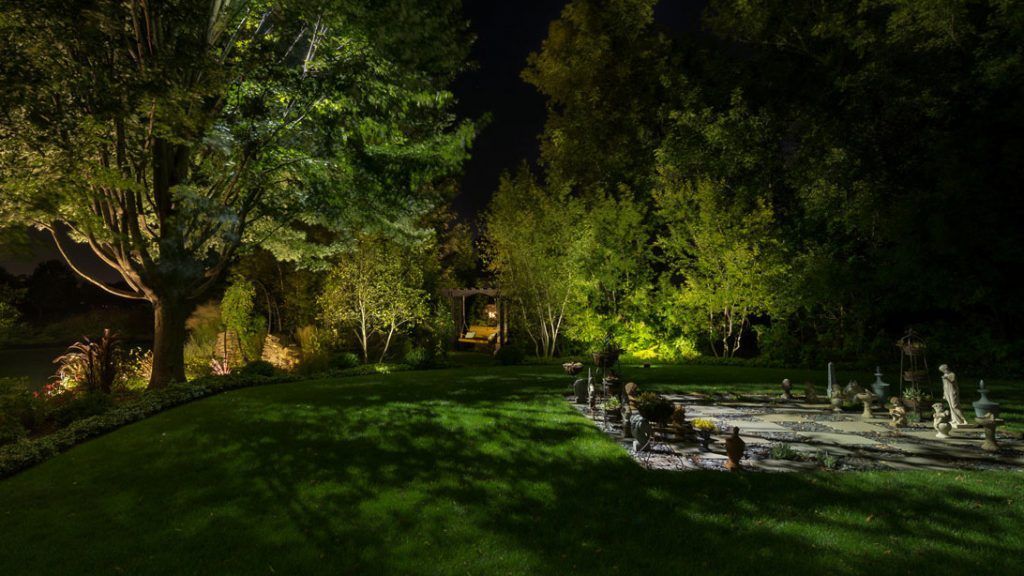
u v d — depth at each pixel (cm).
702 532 480
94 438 873
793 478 625
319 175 1268
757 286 2016
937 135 1733
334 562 435
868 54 2025
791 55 2380
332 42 1230
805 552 440
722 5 2452
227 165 1234
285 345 2145
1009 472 650
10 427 859
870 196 1822
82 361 1371
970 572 405
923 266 1694
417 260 2195
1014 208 1595
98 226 1029
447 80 1345
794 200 2289
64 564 438
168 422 945
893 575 401
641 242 2309
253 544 470
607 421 923
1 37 781
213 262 1530
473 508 540
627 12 2778
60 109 880
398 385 1401
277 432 857
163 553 454
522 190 2522
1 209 924
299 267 1783
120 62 941
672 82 2584
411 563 431
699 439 819
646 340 2227
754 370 1823
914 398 1029
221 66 960
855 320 1973
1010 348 1620
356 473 653
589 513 527
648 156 2742
